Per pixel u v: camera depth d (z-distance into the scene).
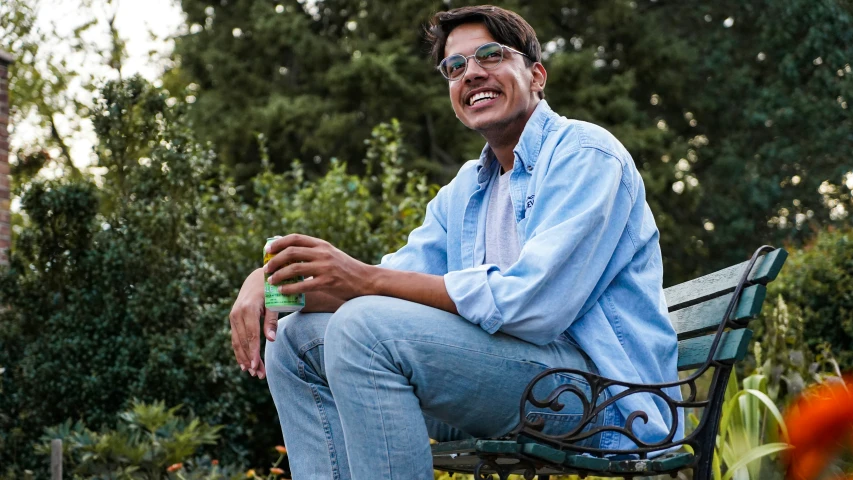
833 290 6.16
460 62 2.19
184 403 5.66
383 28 16.58
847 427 1.16
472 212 2.27
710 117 17.38
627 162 2.02
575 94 15.52
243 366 2.15
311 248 1.89
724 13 17.41
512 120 2.18
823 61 16.06
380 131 8.21
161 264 5.92
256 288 2.17
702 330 2.04
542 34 16.59
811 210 16.39
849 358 5.88
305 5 17.52
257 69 16.91
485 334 1.83
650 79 17.00
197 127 16.00
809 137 16.06
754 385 2.99
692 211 16.12
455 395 1.82
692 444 1.85
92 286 5.98
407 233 7.29
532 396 1.74
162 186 6.10
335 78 15.67
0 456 5.65
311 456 2.02
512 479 4.11
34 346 5.81
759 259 1.96
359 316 1.78
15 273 5.96
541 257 1.82
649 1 18.06
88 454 4.81
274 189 7.59
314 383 2.05
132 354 5.77
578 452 1.82
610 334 1.94
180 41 17.28
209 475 4.98
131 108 6.22
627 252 2.02
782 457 2.76
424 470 1.75
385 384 1.76
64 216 5.96
